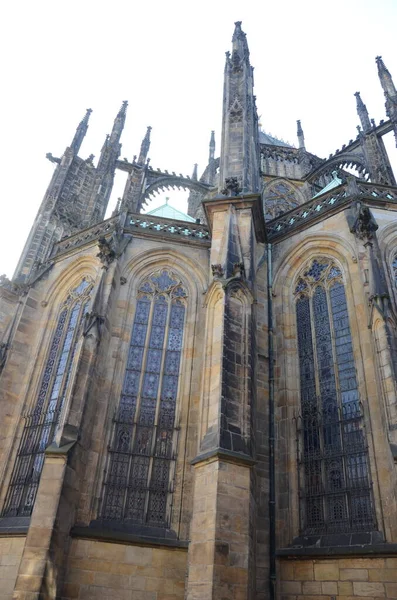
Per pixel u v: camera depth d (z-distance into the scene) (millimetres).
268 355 29453
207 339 26797
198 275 33438
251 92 43812
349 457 23922
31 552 20219
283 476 25500
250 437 22859
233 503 20438
